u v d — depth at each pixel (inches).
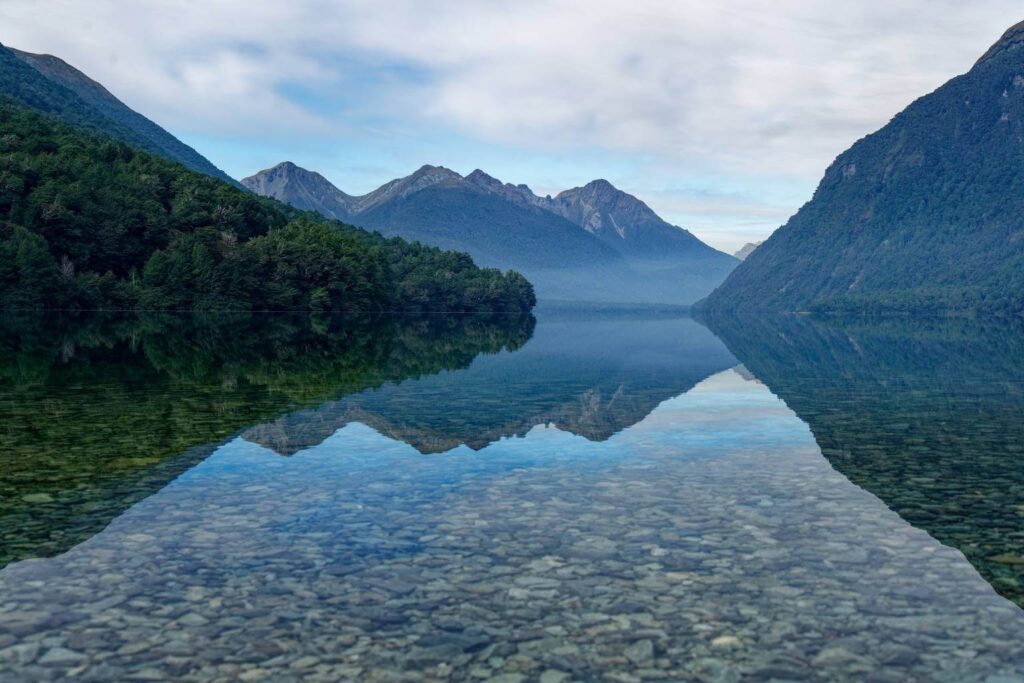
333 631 345.1
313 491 582.6
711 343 3496.6
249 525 495.5
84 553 440.5
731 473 657.0
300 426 882.8
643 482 622.8
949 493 589.9
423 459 706.2
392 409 1060.5
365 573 413.4
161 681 302.2
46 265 4606.3
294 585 396.5
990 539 474.0
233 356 2010.3
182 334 2974.9
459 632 345.4
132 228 5777.6
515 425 922.1
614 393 1338.6
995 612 366.9
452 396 1247.5
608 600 379.9
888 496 579.8
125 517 510.6
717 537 476.1
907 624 354.0
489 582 401.4
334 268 6082.7
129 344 2348.7
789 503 557.6
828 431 898.1
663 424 949.2
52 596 379.9
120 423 886.4
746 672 311.0
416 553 444.8
